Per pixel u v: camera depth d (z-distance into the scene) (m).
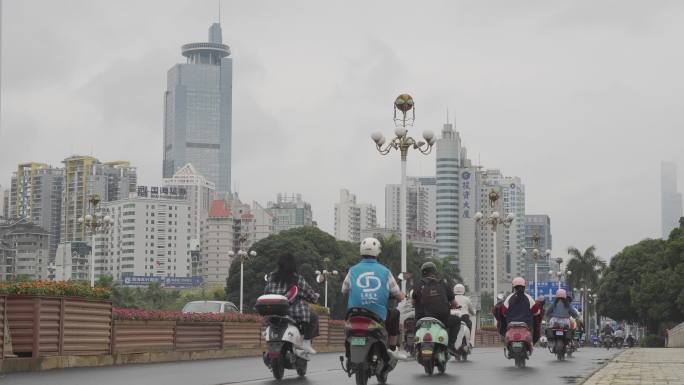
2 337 19.17
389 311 15.37
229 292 130.12
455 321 19.50
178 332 27.19
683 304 101.75
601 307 134.12
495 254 56.75
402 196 40.28
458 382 16.62
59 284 21.27
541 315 22.38
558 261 84.31
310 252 131.25
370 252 15.09
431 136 40.47
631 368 21.12
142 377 17.95
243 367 22.05
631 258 130.12
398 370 20.55
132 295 150.12
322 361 26.00
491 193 57.25
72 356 21.53
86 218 61.41
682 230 115.56
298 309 17.34
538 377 18.20
